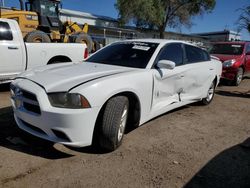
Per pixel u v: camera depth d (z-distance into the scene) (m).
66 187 2.60
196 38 47.50
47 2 13.55
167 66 3.88
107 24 36.81
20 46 6.31
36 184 2.63
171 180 2.82
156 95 4.02
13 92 3.40
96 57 4.50
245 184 2.83
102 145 3.29
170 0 34.69
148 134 4.04
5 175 2.75
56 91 2.92
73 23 15.70
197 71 5.14
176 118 4.97
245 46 9.80
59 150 3.35
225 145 3.82
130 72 3.58
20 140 3.57
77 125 2.89
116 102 3.21
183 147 3.66
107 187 2.64
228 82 9.50
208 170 3.07
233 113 5.59
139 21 34.53
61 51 7.11
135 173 2.91
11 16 12.08
